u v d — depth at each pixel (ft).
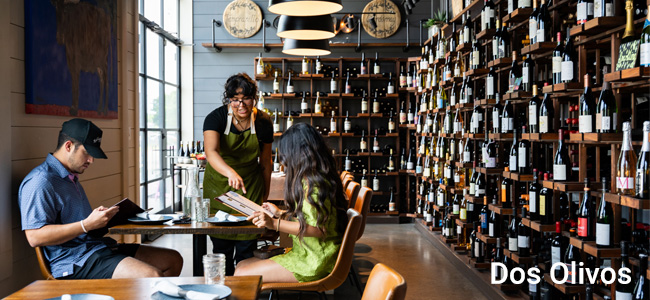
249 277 6.09
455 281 15.67
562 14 12.34
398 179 27.50
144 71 21.80
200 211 9.78
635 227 9.86
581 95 10.26
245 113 11.08
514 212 13.37
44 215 8.54
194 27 28.02
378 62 27.32
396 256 19.08
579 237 10.21
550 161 13.93
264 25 27.50
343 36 28.22
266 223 8.54
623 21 8.95
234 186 10.55
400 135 27.68
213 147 11.25
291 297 14.19
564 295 11.98
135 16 16.81
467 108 17.34
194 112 28.09
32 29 9.75
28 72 9.68
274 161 26.48
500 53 14.20
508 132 13.80
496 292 13.37
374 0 28.07
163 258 10.03
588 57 11.82
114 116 14.12
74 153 9.02
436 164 22.31
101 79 13.08
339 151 27.96
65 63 11.03
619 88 9.46
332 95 27.37
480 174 16.02
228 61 28.07
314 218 8.32
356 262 18.11
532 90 12.47
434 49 23.04
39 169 8.85
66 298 4.77
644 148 8.62
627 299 9.06
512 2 13.44
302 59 27.27
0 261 8.77
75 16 11.50
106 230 9.23
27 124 9.81
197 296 4.94
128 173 15.47
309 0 12.67
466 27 17.11
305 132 8.49
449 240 19.04
